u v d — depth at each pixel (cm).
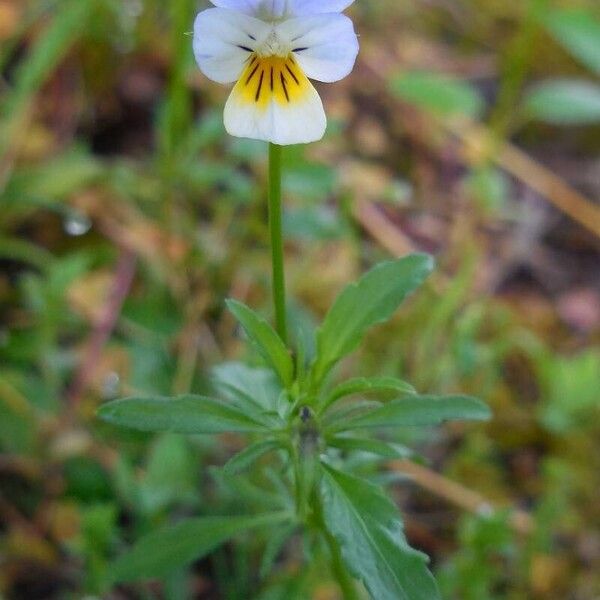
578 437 29
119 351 28
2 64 31
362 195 33
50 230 30
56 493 26
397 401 20
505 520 24
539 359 29
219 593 26
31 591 25
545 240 33
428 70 36
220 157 32
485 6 39
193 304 29
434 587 19
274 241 20
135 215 31
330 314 20
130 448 27
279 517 22
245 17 19
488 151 32
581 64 38
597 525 28
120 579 22
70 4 31
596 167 35
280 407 20
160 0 34
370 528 19
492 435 29
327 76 19
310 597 25
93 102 33
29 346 27
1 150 30
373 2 38
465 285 29
